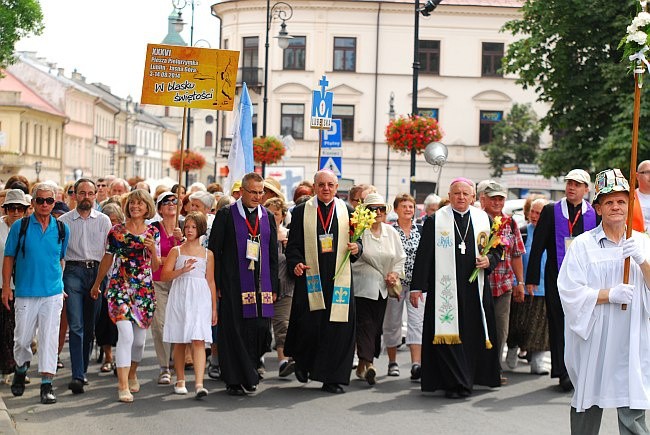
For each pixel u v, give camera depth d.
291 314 12.05
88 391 11.66
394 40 57.19
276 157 41.44
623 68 32.88
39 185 10.90
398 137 27.03
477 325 11.62
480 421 10.12
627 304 7.25
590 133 34.81
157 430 9.57
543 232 12.23
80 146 101.75
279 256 13.36
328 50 57.09
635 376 7.18
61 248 11.09
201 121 131.12
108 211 12.76
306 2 56.78
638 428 7.28
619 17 33.12
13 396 11.31
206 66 13.48
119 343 11.10
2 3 48.38
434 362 11.52
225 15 58.66
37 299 10.90
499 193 12.90
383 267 12.43
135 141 127.69
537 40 34.31
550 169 35.53
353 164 57.38
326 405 10.94
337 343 11.77
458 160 57.53
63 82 93.69
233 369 11.45
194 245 11.45
